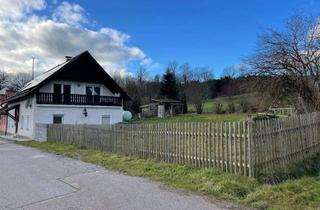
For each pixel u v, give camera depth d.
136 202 6.42
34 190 7.65
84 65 31.53
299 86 16.77
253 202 6.20
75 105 30.47
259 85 18.06
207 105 60.94
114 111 33.56
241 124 8.10
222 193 6.82
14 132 34.06
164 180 8.29
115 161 11.41
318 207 5.80
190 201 6.40
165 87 67.25
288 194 6.47
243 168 8.02
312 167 10.02
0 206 6.41
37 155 14.59
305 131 11.16
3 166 11.38
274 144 8.94
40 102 28.22
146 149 11.49
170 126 10.35
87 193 7.22
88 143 16.17
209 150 8.95
